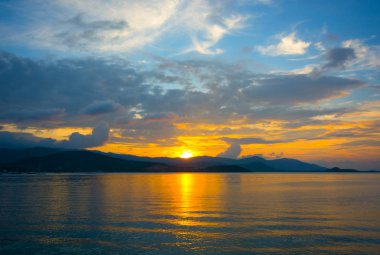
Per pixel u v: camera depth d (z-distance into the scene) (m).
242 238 30.06
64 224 36.53
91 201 60.06
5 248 27.55
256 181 161.12
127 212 45.19
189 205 53.19
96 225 35.91
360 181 157.38
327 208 48.53
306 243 28.39
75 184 127.12
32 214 43.53
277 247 27.34
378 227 34.31
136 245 28.17
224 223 36.78
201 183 139.38
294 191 85.19
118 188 101.69
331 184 124.31
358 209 47.34
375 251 26.19
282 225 35.50
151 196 71.44
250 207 50.31
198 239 29.84
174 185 121.31
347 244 28.03
